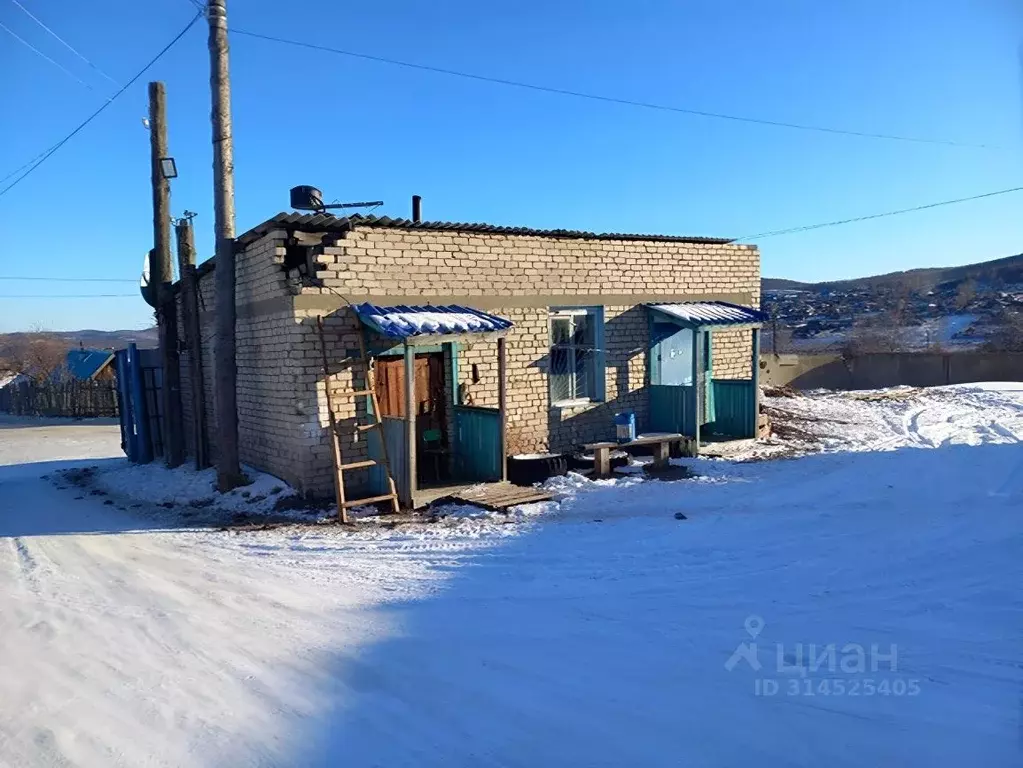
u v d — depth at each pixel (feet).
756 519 25.31
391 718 12.51
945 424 51.83
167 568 22.71
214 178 34.94
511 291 37.55
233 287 35.24
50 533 29.04
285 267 32.35
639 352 43.06
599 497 29.68
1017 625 15.28
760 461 37.63
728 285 48.19
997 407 60.54
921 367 86.02
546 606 17.70
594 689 13.26
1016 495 26.84
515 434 38.11
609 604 17.67
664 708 12.47
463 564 21.58
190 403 46.65
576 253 40.11
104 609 18.75
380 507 30.07
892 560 20.13
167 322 46.09
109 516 32.73
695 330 40.29
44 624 17.70
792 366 87.40
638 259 42.88
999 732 11.24
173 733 12.23
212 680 14.24
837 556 20.76
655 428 43.09
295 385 31.14
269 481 33.96
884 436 47.34
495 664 14.48
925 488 28.76
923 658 13.94
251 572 21.85
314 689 13.70
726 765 10.70
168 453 45.73
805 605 17.07
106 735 12.21
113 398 107.45
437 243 34.71
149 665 15.06
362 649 15.47
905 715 11.85
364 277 32.50
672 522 25.32
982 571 18.79
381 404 33.63
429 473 35.17
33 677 14.61
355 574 21.15
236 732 12.19
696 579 19.34
